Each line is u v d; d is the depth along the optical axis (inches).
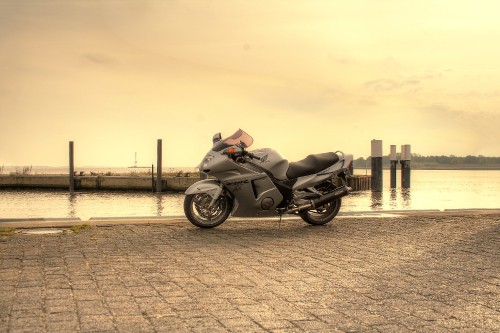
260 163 379.6
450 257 264.1
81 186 1257.4
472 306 177.9
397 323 160.2
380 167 1029.8
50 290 196.7
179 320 162.4
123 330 153.3
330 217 398.6
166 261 253.4
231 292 195.2
